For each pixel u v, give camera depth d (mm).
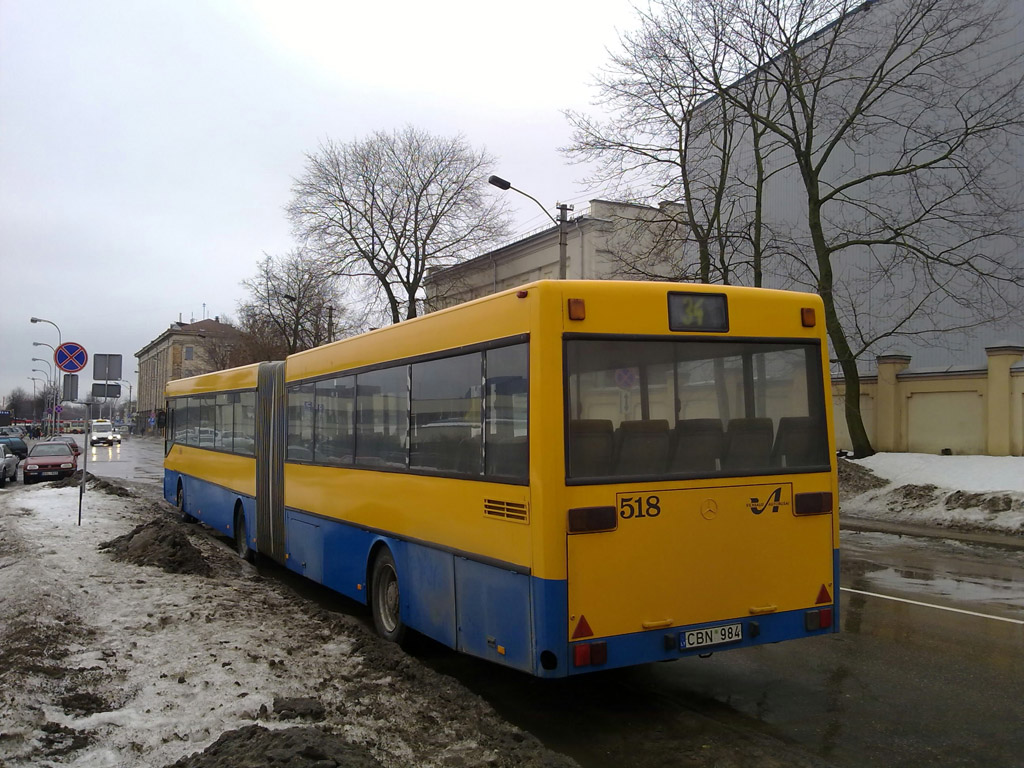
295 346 51625
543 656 4613
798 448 5473
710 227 22359
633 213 32812
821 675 6109
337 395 8195
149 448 63781
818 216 21672
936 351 25500
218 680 5500
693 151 25094
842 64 21703
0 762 4012
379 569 7090
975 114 20938
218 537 14391
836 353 21438
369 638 6867
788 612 5301
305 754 3881
